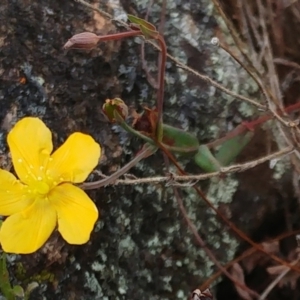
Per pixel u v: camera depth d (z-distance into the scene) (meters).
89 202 0.21
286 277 0.27
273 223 0.27
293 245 0.27
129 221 0.25
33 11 0.25
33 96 0.24
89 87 0.25
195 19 0.27
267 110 0.24
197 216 0.26
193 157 0.24
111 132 0.25
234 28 0.26
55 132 0.24
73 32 0.25
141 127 0.23
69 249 0.24
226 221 0.25
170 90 0.26
